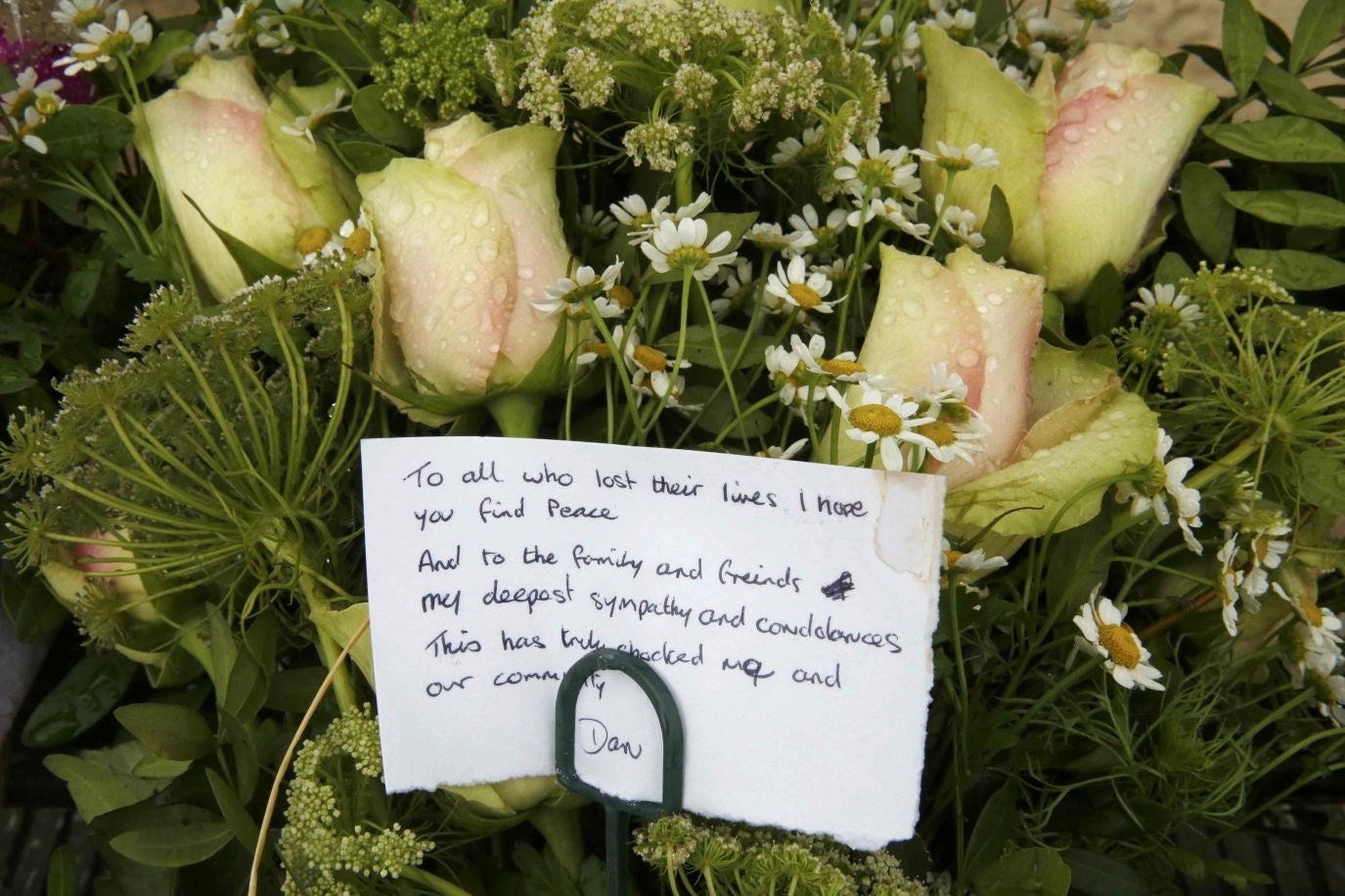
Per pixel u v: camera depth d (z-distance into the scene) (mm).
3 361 680
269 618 574
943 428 521
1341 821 685
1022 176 649
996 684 626
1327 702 602
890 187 629
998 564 560
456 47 627
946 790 570
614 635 526
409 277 560
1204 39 1371
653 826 485
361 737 523
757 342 605
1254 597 583
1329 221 715
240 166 645
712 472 510
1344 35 845
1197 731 569
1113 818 588
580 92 564
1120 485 572
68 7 706
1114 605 589
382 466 517
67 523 601
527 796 540
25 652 696
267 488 549
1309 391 612
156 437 553
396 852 498
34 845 698
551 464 518
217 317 528
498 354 559
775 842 534
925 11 799
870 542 500
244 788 562
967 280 568
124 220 715
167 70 751
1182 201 738
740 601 515
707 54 578
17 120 689
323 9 728
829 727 510
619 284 633
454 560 523
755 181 720
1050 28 788
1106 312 670
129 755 637
